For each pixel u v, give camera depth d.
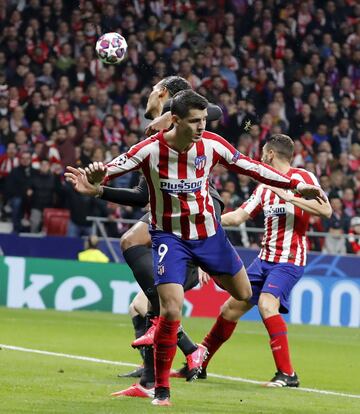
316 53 63.69
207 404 17.47
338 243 49.75
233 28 62.75
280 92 60.38
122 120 55.59
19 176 49.47
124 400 17.44
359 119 61.94
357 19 66.12
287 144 22.94
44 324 37.12
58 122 53.59
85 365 23.73
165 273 17.20
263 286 22.70
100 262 46.09
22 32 57.06
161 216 17.39
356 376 25.53
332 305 47.12
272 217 22.92
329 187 54.69
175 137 16.91
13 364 22.84
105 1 59.19
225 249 17.70
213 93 58.28
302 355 31.25
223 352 30.39
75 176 17.20
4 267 45.25
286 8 64.44
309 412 17.23
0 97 54.03
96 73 57.19
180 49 59.56
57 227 48.78
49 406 16.25
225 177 51.22
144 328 22.22
